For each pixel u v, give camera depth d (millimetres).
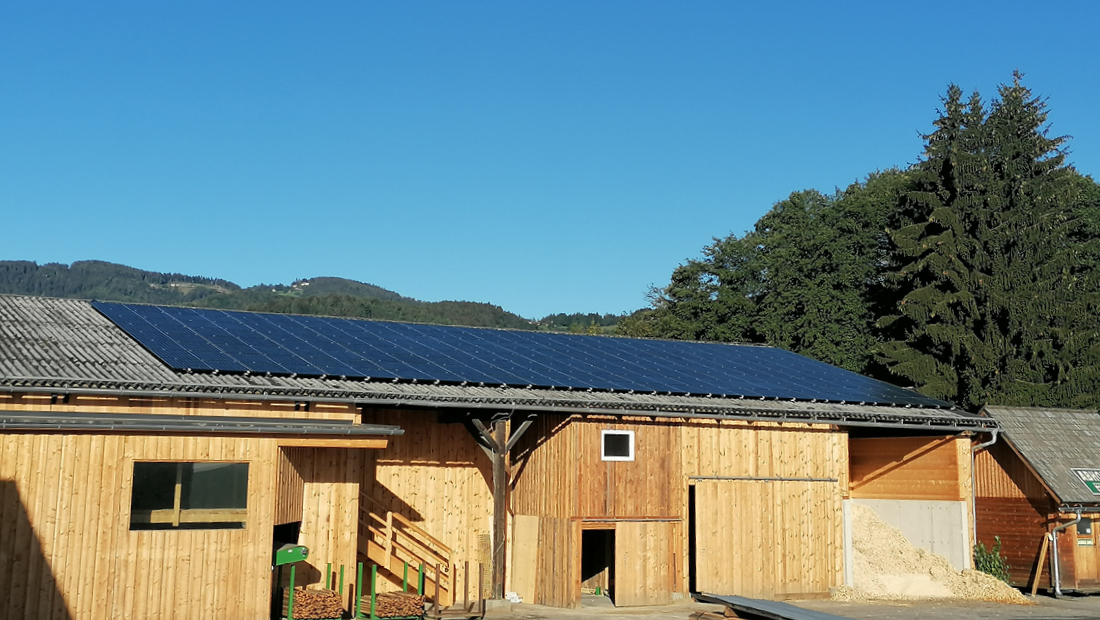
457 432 21906
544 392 20719
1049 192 39625
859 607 22047
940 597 23750
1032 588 25828
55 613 14516
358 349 21438
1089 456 27188
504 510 21188
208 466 15766
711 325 51250
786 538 22922
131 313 21750
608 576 22062
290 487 16906
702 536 21797
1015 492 26578
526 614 19359
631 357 25688
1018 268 38812
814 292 45844
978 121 41500
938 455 25641
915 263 40188
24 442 14664
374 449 20891
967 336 38375
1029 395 37188
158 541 15266
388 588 20422
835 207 48031
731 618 18859
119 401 16406
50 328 19594
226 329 21500
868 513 26438
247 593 15797
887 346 40469
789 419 22656
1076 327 38500
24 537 14492
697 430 22094
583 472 20422
